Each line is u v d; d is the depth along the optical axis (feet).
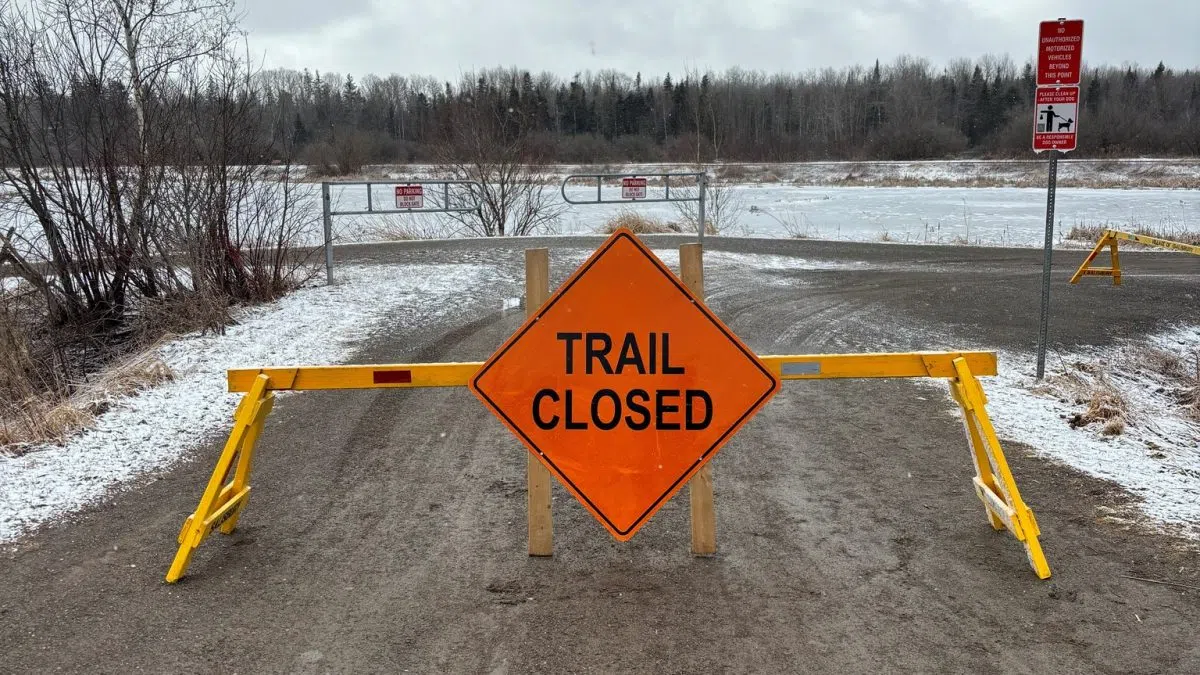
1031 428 21.43
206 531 14.06
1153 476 18.13
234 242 37.70
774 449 20.26
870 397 24.62
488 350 29.14
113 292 33.73
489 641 11.97
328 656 11.60
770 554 14.67
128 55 32.83
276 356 28.37
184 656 11.60
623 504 14.03
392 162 172.86
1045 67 24.97
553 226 80.94
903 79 335.26
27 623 12.46
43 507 16.62
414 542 15.23
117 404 22.89
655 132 285.02
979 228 88.99
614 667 11.34
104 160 32.71
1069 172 192.24
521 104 102.83
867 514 16.35
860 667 11.31
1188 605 12.77
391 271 45.44
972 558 14.42
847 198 139.95
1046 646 11.75
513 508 16.76
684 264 13.82
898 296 41.11
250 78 36.32
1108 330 34.40
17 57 30.66
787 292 42.04
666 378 13.91
